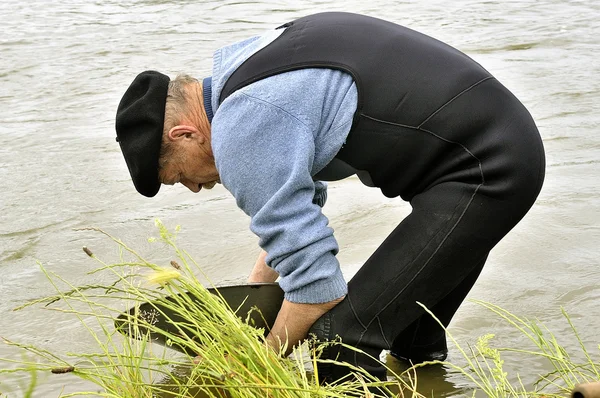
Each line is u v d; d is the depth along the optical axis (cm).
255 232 252
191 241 420
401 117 250
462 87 251
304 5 992
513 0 1020
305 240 247
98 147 556
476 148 249
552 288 358
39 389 290
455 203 251
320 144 250
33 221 446
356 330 261
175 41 827
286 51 252
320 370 270
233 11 962
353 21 263
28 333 333
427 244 253
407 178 260
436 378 297
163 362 250
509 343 317
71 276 386
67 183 498
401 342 305
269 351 243
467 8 977
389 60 252
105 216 454
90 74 720
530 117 260
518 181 248
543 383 287
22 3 1012
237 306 283
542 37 838
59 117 615
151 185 273
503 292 357
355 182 498
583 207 442
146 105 260
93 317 345
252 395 231
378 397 246
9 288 374
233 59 260
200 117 262
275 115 243
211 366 243
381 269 258
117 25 898
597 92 651
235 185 249
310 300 257
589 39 825
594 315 334
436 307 293
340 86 249
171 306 248
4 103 648
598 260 382
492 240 255
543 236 410
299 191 248
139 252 408
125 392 246
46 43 824
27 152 547
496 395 244
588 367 291
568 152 528
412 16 941
